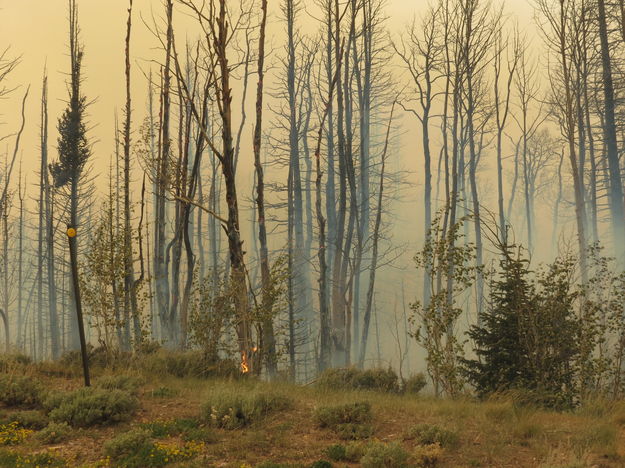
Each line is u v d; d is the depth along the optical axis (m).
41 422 9.52
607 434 8.56
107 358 14.50
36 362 14.23
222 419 9.35
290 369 17.34
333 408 9.59
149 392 11.55
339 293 29.91
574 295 13.30
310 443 8.64
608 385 13.25
